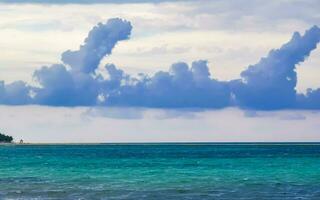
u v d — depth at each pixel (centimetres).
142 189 5681
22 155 16938
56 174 7781
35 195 5191
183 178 6944
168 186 5975
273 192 5369
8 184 6234
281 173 7688
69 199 4925
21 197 5056
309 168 8694
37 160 12744
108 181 6594
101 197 5062
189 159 12756
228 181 6512
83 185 6112
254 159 12338
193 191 5478
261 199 4872
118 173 7894
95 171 8369
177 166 9612
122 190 5581
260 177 7044
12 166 9956
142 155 16212
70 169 8888
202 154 16800
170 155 16025
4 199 4928
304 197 4988
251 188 5731
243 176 7231
